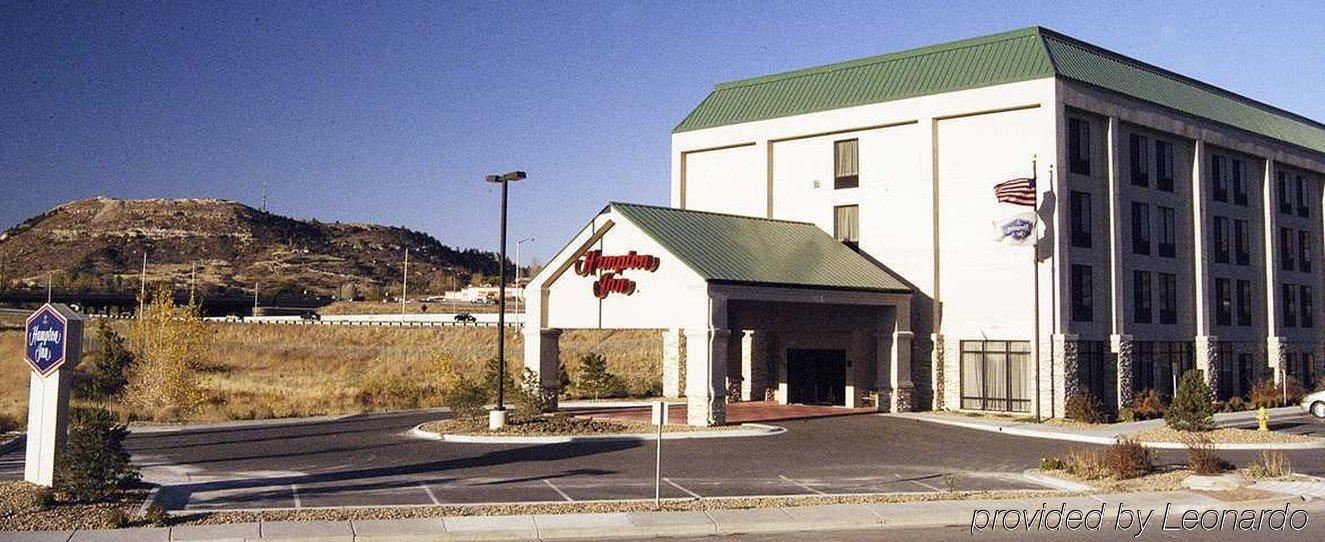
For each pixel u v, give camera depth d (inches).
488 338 3663.9
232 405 1792.6
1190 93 2022.6
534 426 1321.4
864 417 1608.0
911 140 1785.2
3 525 682.2
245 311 5974.4
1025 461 1110.4
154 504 730.8
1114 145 1717.5
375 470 994.1
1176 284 1871.3
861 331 1732.3
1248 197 2084.2
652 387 2271.2
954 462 1100.5
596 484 909.2
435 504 789.9
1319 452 1190.9
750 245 1619.1
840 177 1876.2
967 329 1711.4
